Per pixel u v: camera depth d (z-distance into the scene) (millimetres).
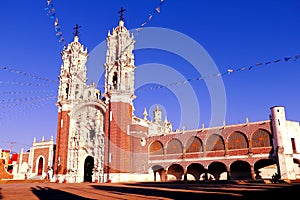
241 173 59812
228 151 55969
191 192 25297
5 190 31281
